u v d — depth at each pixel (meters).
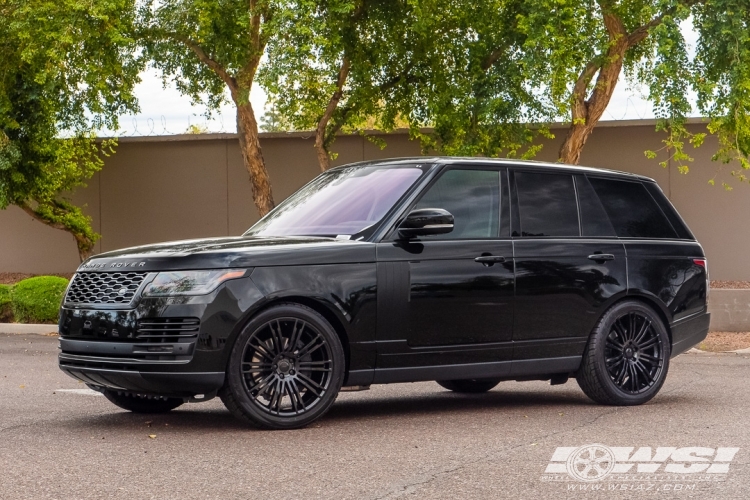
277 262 6.48
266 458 5.58
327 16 17.30
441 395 8.89
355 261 6.75
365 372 6.81
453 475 5.14
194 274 6.31
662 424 6.91
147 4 18.91
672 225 8.56
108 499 4.59
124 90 19.45
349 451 5.80
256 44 18.05
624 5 17.20
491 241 7.35
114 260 6.62
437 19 18.97
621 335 8.02
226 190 23.44
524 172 7.78
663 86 16.19
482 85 17.95
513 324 7.38
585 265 7.77
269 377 6.47
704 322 8.59
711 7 16.14
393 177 7.39
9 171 19.88
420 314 6.96
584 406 7.97
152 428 6.68
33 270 24.30
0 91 19.00
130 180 23.80
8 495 4.67
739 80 15.80
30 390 8.91
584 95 17.95
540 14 15.91
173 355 6.22
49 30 17.31
